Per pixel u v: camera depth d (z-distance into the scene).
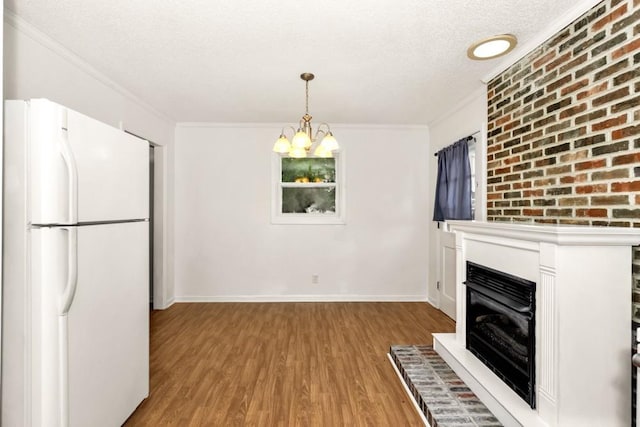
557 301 1.61
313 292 4.63
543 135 2.25
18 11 1.99
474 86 3.18
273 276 4.61
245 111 3.99
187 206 4.56
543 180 2.25
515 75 2.56
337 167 4.70
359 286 4.64
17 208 1.44
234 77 2.97
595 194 1.84
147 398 2.22
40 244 1.44
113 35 2.26
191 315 4.00
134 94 3.41
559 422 1.60
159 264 4.22
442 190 3.99
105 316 1.75
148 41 2.34
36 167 1.44
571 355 1.61
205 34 2.25
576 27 1.96
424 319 3.87
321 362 2.76
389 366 2.70
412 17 2.05
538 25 2.13
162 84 3.14
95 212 1.65
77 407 1.55
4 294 1.45
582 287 1.61
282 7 1.95
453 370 2.46
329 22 2.11
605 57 1.77
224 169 4.56
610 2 1.74
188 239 4.57
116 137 1.83
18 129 1.44
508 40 2.23
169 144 4.37
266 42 2.35
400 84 3.12
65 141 1.45
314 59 2.62
